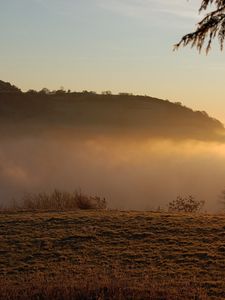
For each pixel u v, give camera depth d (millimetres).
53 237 15961
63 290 9828
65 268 12883
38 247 15039
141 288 10094
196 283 10875
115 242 15164
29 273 12625
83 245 14984
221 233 15453
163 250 14078
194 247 14172
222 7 11070
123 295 9547
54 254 14305
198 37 11234
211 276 11570
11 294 9828
